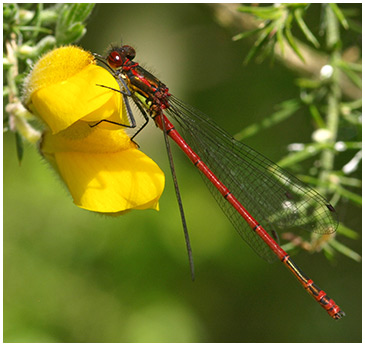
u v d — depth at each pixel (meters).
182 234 0.31
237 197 0.30
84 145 0.28
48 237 0.31
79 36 0.28
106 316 0.31
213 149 0.30
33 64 0.28
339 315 0.29
